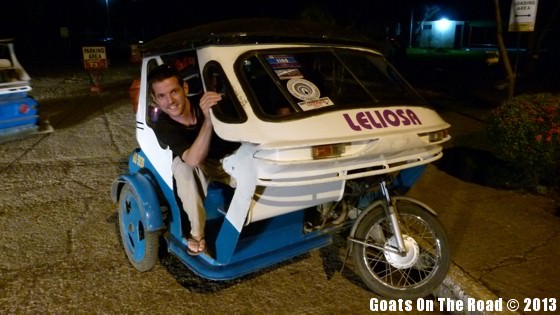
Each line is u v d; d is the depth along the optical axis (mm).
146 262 3723
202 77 3029
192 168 3145
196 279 3791
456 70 18859
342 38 3449
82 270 3922
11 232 4613
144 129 3857
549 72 16500
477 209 4719
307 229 3547
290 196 2949
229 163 2871
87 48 14844
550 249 3914
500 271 3592
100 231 4656
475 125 8438
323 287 3676
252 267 3186
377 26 16172
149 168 3857
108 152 7355
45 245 4355
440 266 3248
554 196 5035
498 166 5977
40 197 5500
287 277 3814
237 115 2832
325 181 2742
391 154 2998
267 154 2623
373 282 3309
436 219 3264
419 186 5355
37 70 21344
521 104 5051
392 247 3211
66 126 9141
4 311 3355
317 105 2957
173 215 3562
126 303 3467
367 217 3262
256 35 3047
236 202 2855
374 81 3514
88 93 13531
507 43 31797
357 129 2855
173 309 3395
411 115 3197
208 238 3387
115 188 4082
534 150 4852
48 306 3422
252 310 3383
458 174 5754
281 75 3043
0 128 7930
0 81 8062
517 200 4945
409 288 3285
